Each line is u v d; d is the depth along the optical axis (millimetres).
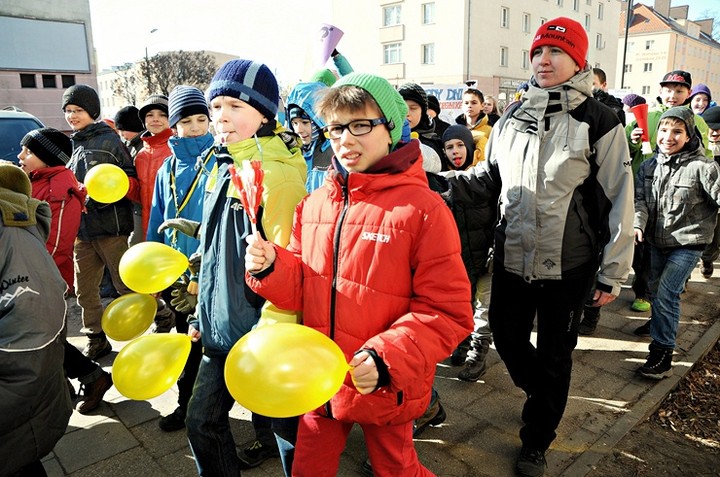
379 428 1645
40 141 2918
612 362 3594
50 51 22562
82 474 2473
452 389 3260
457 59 30844
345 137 1525
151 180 3561
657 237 3426
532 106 2383
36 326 1737
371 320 1527
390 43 33688
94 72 24047
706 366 3617
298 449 1730
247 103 1897
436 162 2777
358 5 34688
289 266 1631
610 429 2797
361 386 1349
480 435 2770
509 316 2604
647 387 3238
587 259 2367
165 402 3129
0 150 4961
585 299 2408
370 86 1503
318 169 2752
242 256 1845
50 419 1864
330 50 3547
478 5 30891
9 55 21500
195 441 1940
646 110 4324
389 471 1652
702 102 6105
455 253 1501
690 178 3262
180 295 2234
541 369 2438
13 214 1754
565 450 2637
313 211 1687
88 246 3623
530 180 2365
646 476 2469
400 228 1496
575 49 2268
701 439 2785
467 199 2846
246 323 1864
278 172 1837
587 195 2365
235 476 1994
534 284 2418
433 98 4996
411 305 1520
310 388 1197
